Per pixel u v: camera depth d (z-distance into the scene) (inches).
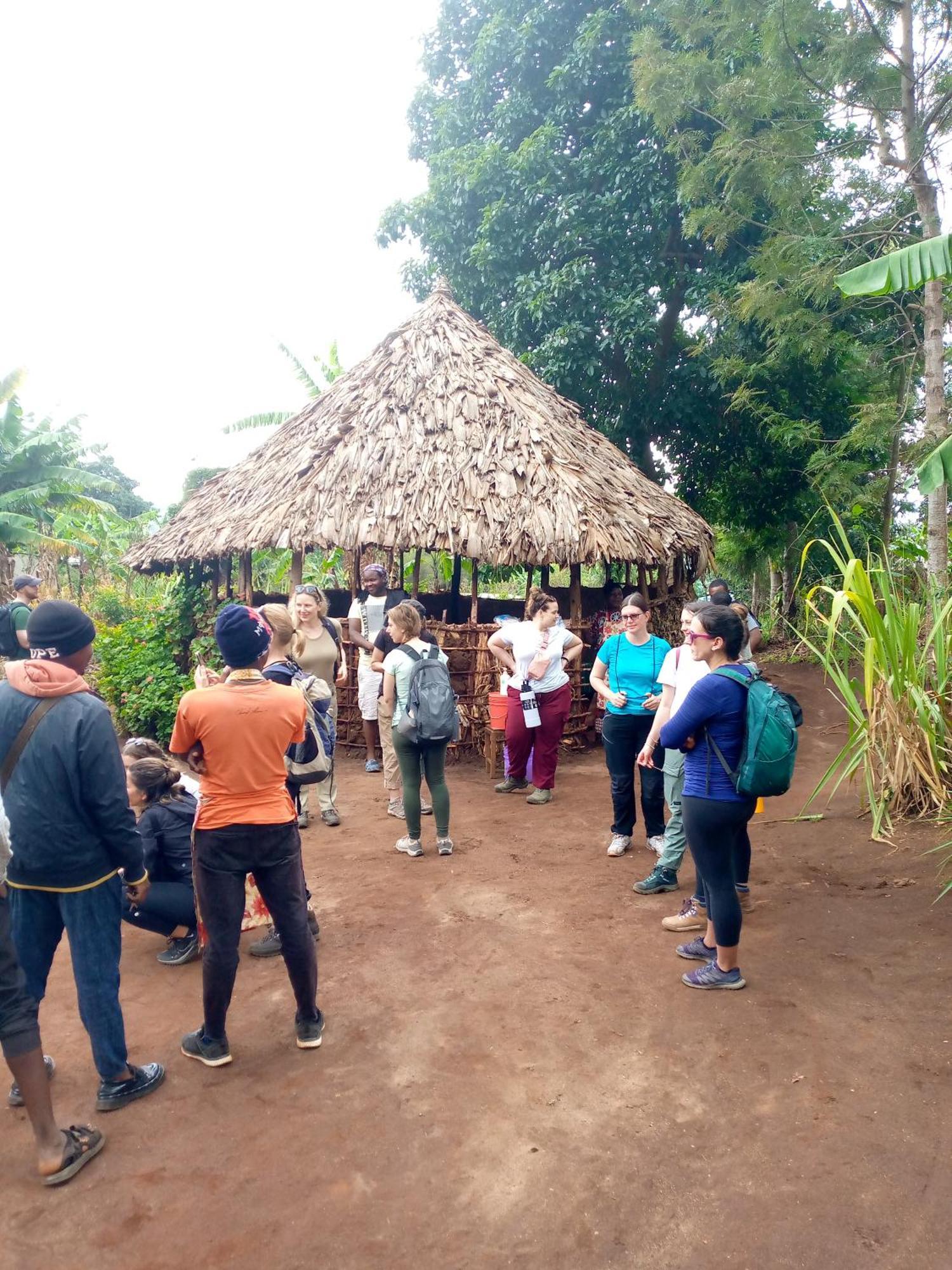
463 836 246.5
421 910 193.3
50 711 115.9
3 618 203.3
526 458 346.9
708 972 154.5
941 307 377.4
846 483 490.3
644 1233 98.7
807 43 444.8
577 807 276.5
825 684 463.8
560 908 193.0
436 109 653.3
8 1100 126.4
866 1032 137.6
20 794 115.4
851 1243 95.7
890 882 197.5
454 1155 113.0
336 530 334.6
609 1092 125.3
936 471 215.2
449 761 343.0
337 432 374.6
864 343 547.2
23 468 818.2
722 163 484.4
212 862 127.3
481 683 340.8
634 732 222.7
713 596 242.2
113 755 117.0
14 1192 107.7
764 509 643.5
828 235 483.8
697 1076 128.2
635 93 511.8
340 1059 135.6
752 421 600.7
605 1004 150.1
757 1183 105.7
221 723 125.6
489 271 610.2
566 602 581.0
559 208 565.9
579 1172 109.1
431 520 328.8
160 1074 129.4
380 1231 100.3
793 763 141.9
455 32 661.9
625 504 373.4
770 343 536.1
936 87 402.0
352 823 261.0
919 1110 117.7
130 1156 114.0
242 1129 119.0
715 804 145.1
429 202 629.6
